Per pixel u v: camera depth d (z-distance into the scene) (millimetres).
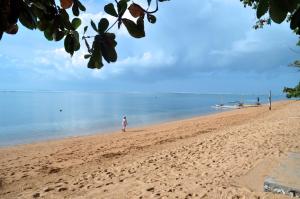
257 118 30359
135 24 1281
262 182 7777
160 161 11578
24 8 1158
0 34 1090
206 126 26406
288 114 29266
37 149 17562
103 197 7930
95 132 29109
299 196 6180
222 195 7305
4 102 95438
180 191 7859
